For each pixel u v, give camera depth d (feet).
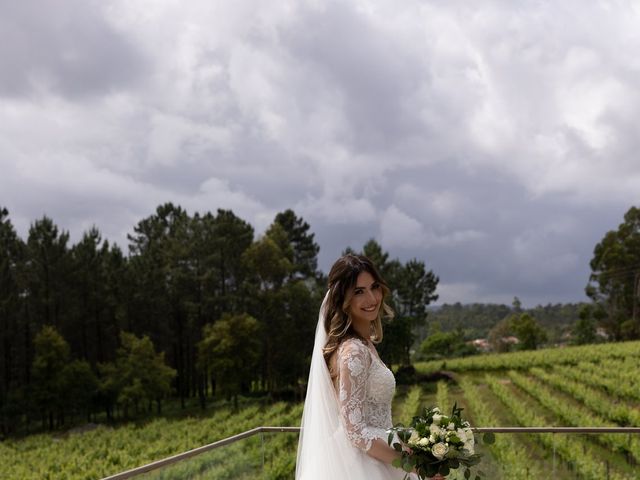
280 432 14.62
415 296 216.33
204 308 169.27
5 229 163.84
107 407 150.92
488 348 292.81
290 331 152.56
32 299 159.94
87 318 166.61
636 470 14.51
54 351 142.82
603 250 232.12
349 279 8.82
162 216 234.99
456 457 8.21
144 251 211.41
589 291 234.58
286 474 14.23
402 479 8.77
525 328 240.12
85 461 92.48
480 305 507.71
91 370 157.07
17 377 156.87
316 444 8.86
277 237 179.93
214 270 172.55
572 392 98.22
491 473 14.05
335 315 9.00
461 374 154.30
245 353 148.66
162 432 116.47
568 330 333.62
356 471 8.48
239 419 119.03
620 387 94.22
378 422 8.64
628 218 229.25
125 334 154.30
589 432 14.87
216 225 176.55
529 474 14.08
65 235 163.43
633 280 223.30
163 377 153.38
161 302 173.78
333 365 8.86
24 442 124.98
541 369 131.03
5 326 150.20
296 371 153.38
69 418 157.17
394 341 159.02
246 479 13.67
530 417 75.31
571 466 14.52
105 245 184.34
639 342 160.45
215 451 12.80
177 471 11.55
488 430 14.79
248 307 165.27
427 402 113.39
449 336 258.78
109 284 169.99
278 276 158.20
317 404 8.91
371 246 204.95
